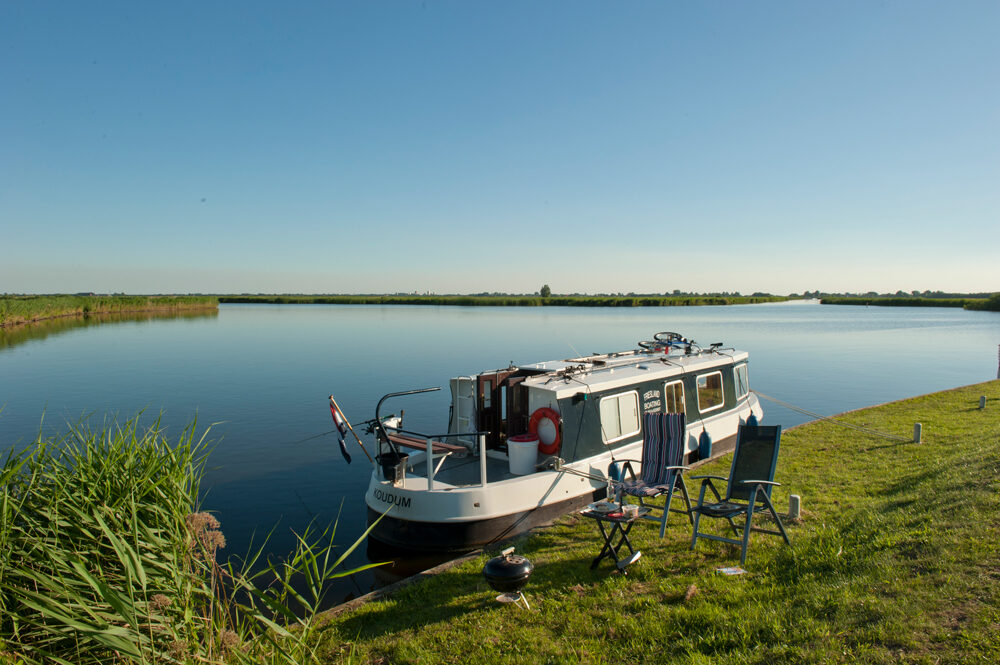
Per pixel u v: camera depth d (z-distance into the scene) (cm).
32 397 2388
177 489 543
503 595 621
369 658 547
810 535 718
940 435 1288
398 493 911
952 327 6538
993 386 2050
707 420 1270
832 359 3681
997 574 509
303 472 1431
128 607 420
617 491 803
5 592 437
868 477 995
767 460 747
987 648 417
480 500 882
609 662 499
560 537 812
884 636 454
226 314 9875
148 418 1997
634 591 626
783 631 493
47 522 491
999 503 652
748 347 4400
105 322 7362
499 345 4278
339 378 2872
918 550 587
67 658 429
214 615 506
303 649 497
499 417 1109
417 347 4219
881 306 14038
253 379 2848
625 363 1195
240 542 1028
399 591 688
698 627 532
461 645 550
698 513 726
